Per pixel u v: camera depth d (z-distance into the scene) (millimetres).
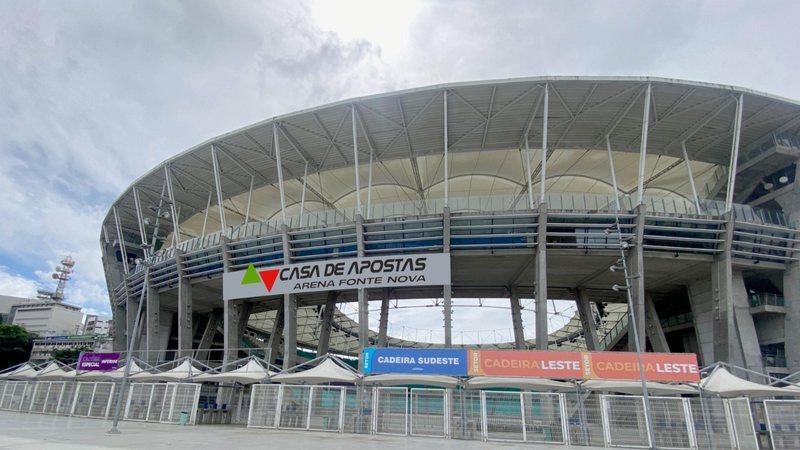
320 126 34312
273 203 48969
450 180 44000
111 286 54281
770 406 17031
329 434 19547
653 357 21406
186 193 45562
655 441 17297
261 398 22062
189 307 39188
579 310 40625
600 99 31031
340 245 33125
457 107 32250
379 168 41406
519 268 35625
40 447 12336
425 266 30734
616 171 41469
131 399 25016
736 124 30312
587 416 18172
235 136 35719
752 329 31562
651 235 30109
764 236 30844
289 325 33375
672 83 29094
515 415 18688
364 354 23953
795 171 34406
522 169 41656
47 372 34531
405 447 15188
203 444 14383
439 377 23391
